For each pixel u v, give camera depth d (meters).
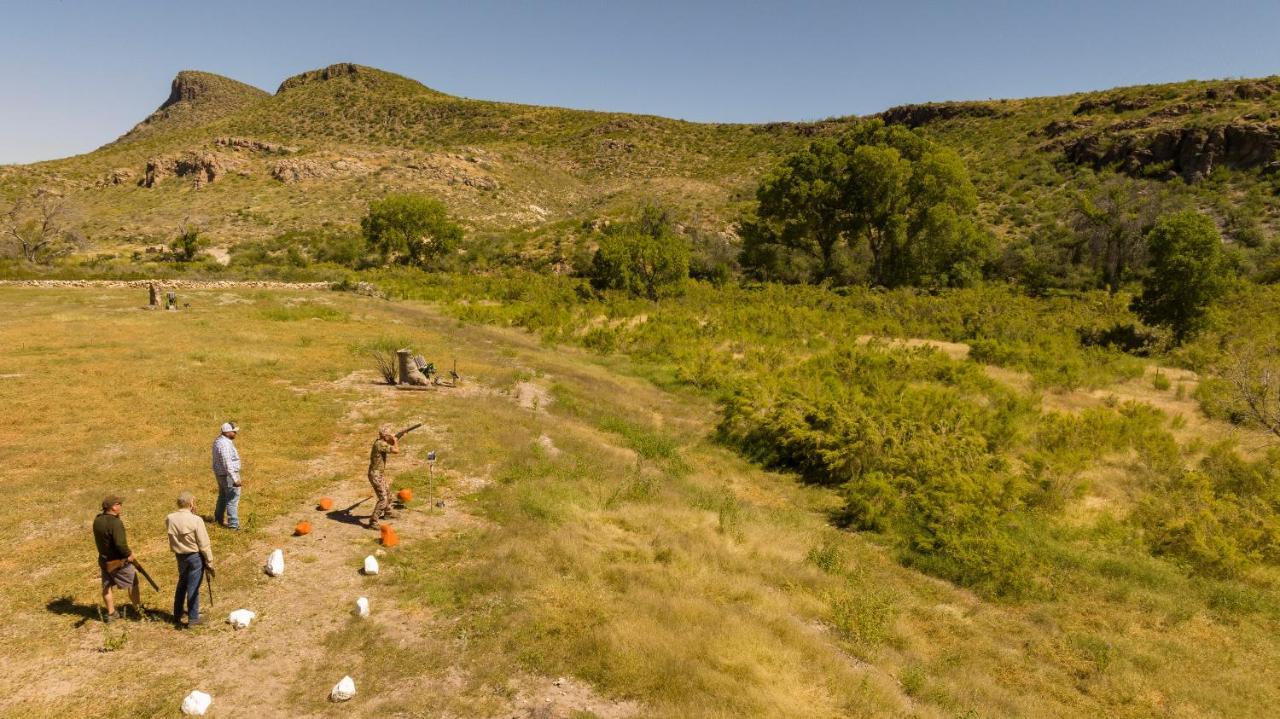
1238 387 20.47
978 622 9.42
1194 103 87.06
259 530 9.18
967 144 113.88
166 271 48.88
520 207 108.31
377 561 8.53
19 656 6.17
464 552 8.88
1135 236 56.81
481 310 37.00
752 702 6.18
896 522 12.55
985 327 35.03
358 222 91.69
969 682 7.66
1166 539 11.88
